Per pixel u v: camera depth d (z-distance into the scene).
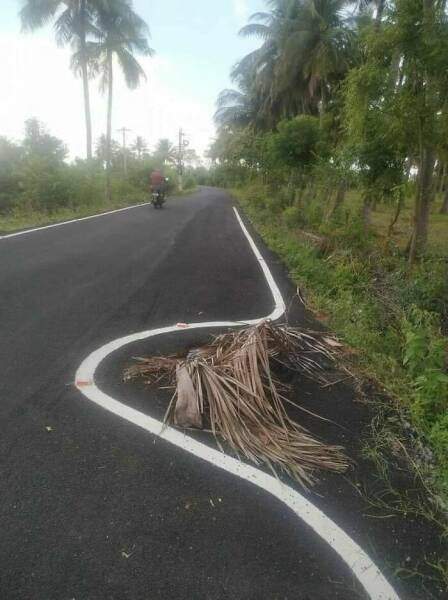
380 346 4.78
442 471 2.74
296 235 13.30
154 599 1.84
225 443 2.91
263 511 2.36
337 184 12.12
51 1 21.00
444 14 6.57
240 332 4.21
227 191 61.69
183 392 3.18
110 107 23.77
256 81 24.72
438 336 4.63
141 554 2.04
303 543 2.18
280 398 3.54
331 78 19.61
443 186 32.00
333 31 17.69
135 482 2.49
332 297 6.94
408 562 2.12
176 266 8.30
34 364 3.79
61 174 16.73
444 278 6.38
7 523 2.16
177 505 2.35
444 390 3.37
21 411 3.08
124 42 23.48
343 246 9.45
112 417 3.09
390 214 24.44
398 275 7.34
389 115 7.54
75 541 2.08
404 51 6.91
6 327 4.58
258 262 9.43
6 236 10.21
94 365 3.84
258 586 1.93
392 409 3.55
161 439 2.89
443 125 7.14
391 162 9.27
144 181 32.03
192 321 5.23
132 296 6.09
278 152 16.34
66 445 2.76
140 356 4.11
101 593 1.85
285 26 19.70
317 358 4.35
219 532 2.20
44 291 5.99
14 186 16.02
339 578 2.01
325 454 2.88
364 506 2.47
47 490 2.38
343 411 3.46
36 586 1.85
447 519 2.43
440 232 16.52
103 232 12.06
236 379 3.38
